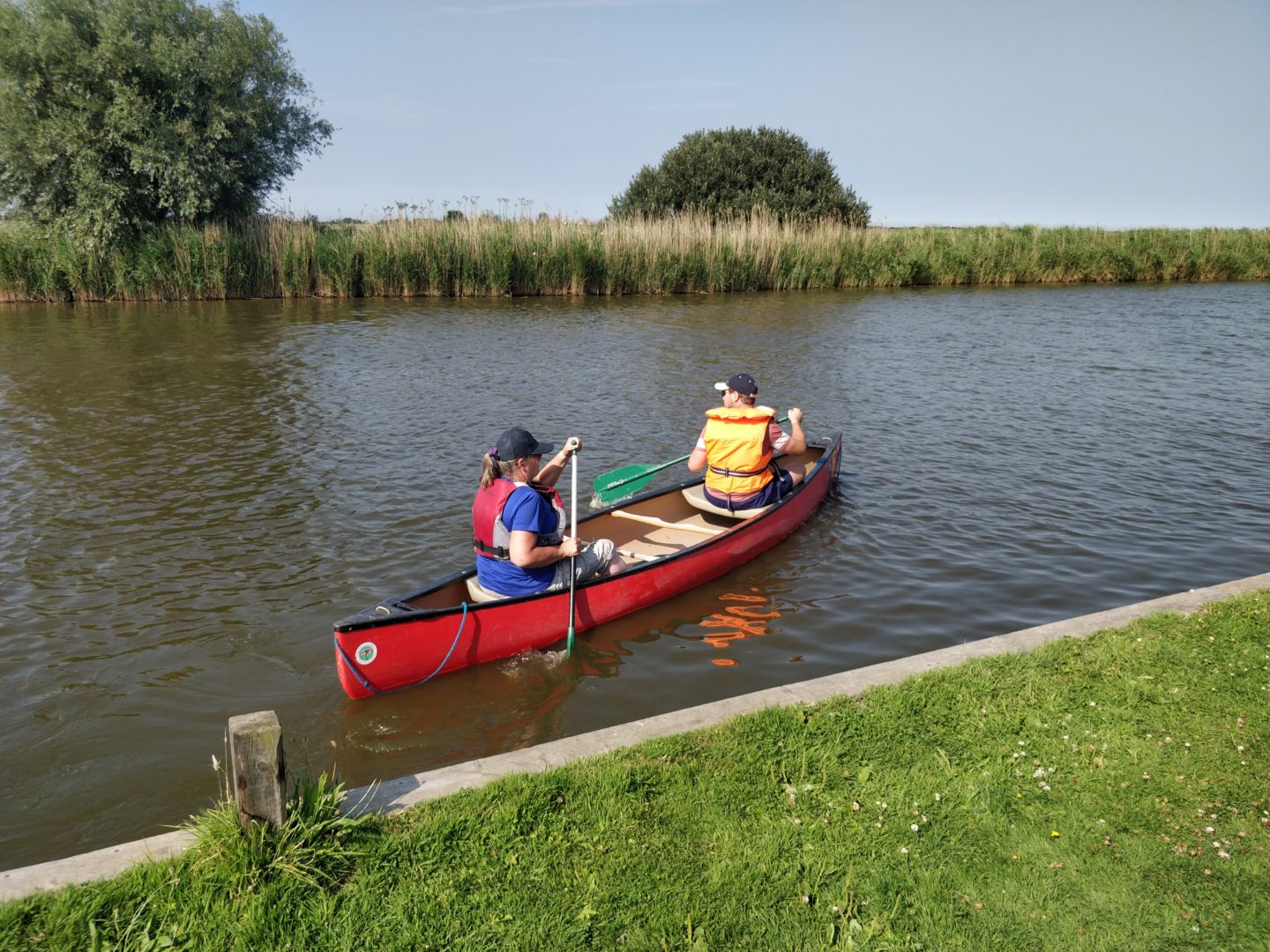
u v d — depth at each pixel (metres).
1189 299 26.75
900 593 6.39
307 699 4.97
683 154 36.75
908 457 9.81
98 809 4.03
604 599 5.88
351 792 3.44
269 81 25.22
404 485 8.51
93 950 2.62
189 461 9.19
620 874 2.99
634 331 18.50
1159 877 2.99
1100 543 7.34
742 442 7.13
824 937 2.75
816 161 37.50
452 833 3.17
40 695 4.92
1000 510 8.12
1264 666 4.43
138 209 23.28
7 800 4.09
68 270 22.05
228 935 2.72
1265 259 34.78
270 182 26.02
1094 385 13.75
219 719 4.75
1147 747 3.75
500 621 5.38
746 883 2.96
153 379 13.18
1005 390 13.34
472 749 4.57
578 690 5.13
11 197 22.83
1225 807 3.35
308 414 11.20
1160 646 4.66
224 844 2.96
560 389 12.85
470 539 7.19
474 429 10.57
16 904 2.78
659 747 3.73
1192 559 7.02
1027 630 4.98
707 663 5.45
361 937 2.73
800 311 22.41
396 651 5.00
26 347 15.66
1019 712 4.03
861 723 3.92
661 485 8.79
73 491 8.23
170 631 5.65
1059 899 2.90
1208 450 10.16
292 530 7.34
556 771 3.52
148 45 22.95
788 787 3.45
